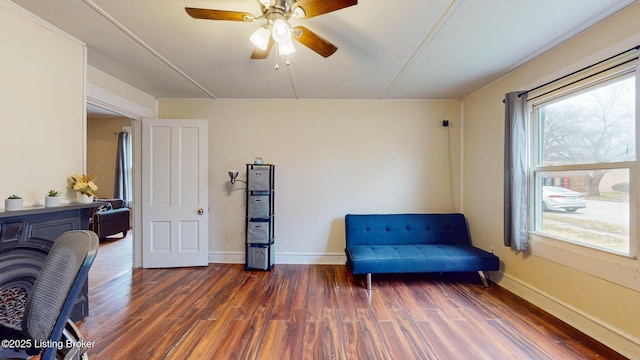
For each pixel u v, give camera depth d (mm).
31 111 1916
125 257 4066
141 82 3148
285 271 3459
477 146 3418
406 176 3779
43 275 992
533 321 2256
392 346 1933
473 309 2469
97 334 2051
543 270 2465
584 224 2143
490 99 3170
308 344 1951
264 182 3484
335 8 1495
